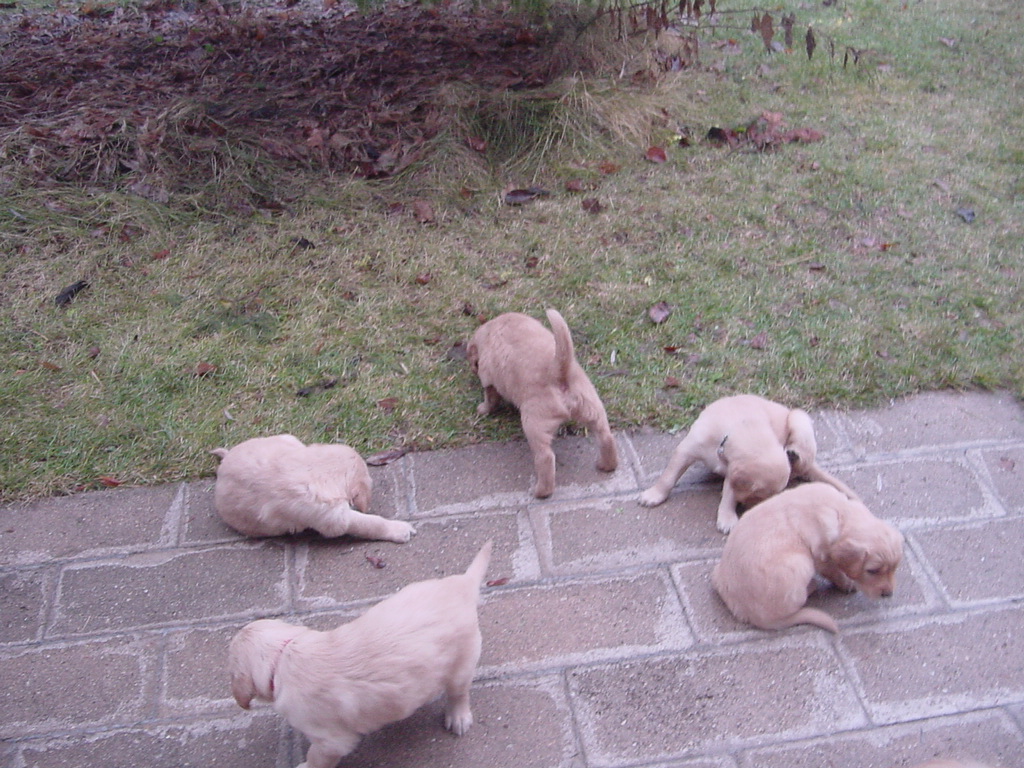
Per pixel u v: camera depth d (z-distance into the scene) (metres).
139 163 2.02
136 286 1.77
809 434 1.32
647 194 2.01
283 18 2.74
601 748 1.06
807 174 2.05
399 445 1.44
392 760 1.06
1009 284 1.72
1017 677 1.12
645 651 1.16
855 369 1.54
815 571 1.20
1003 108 2.31
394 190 2.03
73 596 1.23
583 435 1.46
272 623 1.05
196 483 1.39
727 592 1.19
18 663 1.16
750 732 1.07
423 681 1.00
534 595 1.23
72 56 2.50
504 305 1.71
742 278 1.76
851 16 2.79
